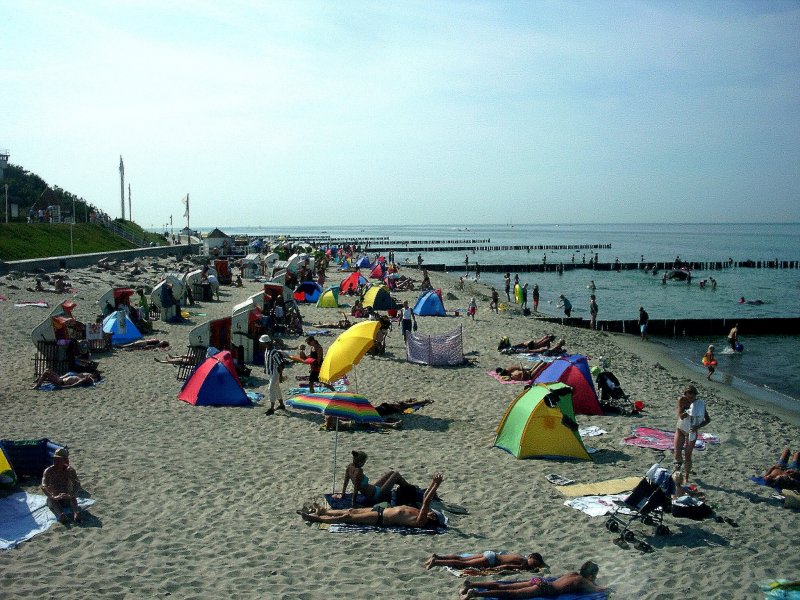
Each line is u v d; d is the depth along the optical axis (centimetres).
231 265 6297
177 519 1013
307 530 989
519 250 14450
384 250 13788
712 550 948
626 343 3553
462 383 1998
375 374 2095
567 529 1009
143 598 779
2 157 8050
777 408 2202
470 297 4728
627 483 1187
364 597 796
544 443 1335
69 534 945
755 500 1140
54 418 1514
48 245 5538
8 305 3031
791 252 13838
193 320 3084
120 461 1251
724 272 8925
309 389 1777
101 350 2267
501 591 784
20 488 1083
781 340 3788
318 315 3384
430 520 1004
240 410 1634
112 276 4331
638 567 891
